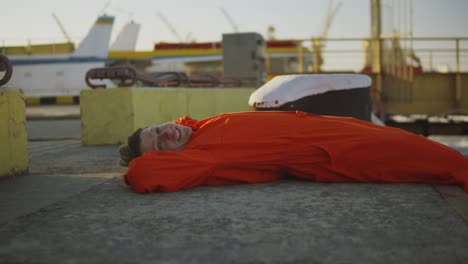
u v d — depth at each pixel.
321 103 4.98
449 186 2.85
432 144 2.99
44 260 1.63
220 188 2.95
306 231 1.92
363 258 1.59
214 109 9.08
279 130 3.08
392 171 2.99
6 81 3.46
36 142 7.38
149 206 2.45
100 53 39.09
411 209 2.27
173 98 7.31
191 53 49.56
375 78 13.04
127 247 1.75
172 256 1.64
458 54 13.02
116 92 6.14
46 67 38.12
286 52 46.62
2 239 1.89
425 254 1.62
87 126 6.31
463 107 13.11
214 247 1.73
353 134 3.04
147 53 48.22
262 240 1.81
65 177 3.52
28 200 2.67
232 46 15.05
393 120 13.58
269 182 3.15
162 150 3.13
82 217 2.24
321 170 3.08
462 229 1.90
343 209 2.29
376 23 13.23
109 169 4.00
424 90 13.19
